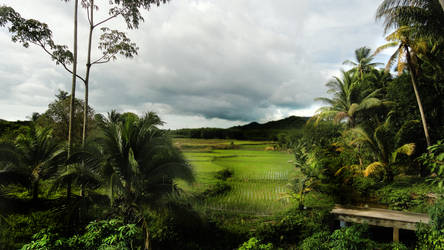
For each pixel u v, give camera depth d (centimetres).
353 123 1742
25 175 748
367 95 1886
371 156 1379
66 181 573
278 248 609
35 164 878
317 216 722
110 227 432
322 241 567
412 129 1296
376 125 1571
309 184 923
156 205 628
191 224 662
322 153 1405
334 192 985
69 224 574
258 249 477
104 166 579
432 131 1258
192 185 706
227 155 3759
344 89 1864
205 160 3014
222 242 649
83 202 582
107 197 613
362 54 2630
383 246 575
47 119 1542
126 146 631
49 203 792
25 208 731
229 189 1281
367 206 812
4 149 738
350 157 1462
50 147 944
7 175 684
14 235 559
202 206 733
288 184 1056
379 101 1520
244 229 701
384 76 1939
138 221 592
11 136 1302
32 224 607
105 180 569
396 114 1491
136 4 904
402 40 1065
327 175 1099
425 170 1243
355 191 1040
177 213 645
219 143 5428
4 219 591
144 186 636
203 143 5319
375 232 741
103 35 882
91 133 653
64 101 1596
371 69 2184
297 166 1091
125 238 441
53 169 874
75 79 791
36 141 926
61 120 1541
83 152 595
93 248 407
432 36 942
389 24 959
